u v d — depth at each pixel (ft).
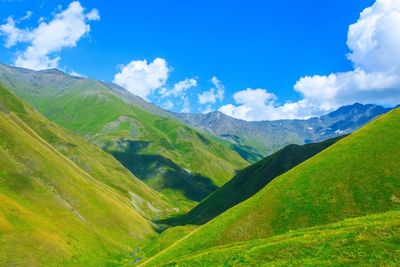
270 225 206.39
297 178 231.09
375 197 195.21
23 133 463.01
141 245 402.93
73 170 481.05
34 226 269.85
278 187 231.30
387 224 138.21
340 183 211.41
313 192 214.07
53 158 448.65
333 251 129.49
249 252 150.82
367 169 213.25
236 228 215.31
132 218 461.37
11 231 246.27
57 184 391.04
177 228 379.96
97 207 418.31
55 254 254.47
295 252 139.03
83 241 319.47
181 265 168.76
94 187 471.62
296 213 205.57
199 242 218.79
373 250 122.21
